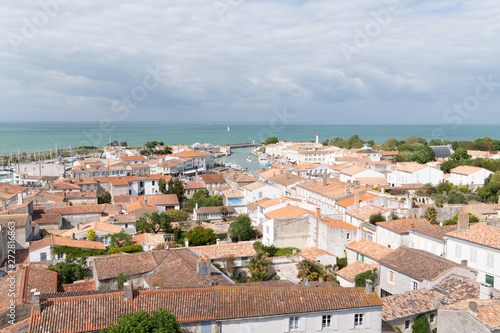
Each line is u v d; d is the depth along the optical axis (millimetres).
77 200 126062
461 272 52875
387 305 46781
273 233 80375
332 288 41531
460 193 126062
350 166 170125
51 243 76062
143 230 95312
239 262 73188
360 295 41031
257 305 38188
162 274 53938
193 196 147750
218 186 165125
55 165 193250
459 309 40719
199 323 36312
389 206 96625
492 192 134875
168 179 171500
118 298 37094
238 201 138625
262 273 68250
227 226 104438
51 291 51125
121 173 189625
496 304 40812
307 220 82688
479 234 60969
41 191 124750
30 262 72250
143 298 37469
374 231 77062
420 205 106750
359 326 40250
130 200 137375
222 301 38250
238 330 37125
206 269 52750
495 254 56625
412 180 160875
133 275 56375
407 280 55031
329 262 72062
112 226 94625
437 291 50000
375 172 150500
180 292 38781
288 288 40625
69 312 34938
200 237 86562
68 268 62125
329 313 39219
